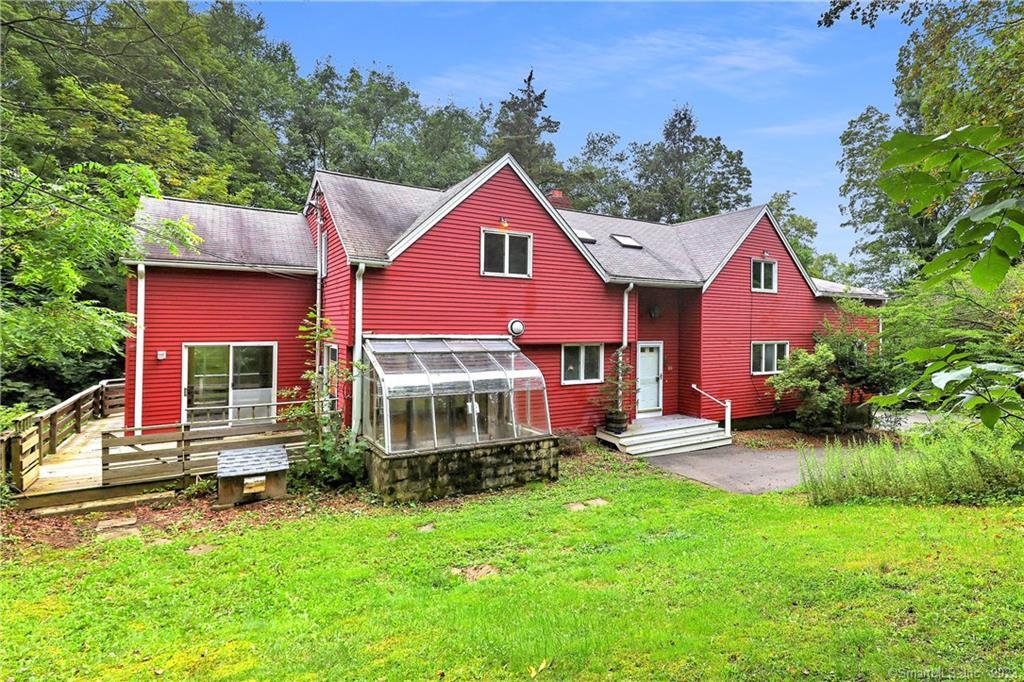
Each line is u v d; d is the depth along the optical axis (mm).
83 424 13836
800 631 4242
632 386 14250
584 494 9805
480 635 4559
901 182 1459
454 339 12070
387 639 4625
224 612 5277
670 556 6422
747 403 16781
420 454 9438
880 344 15273
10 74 12617
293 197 25375
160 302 11766
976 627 4086
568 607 5039
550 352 13805
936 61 8086
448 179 33125
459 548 7059
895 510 7609
